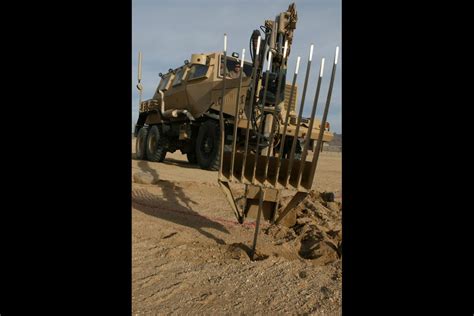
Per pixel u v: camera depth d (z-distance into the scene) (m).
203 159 11.55
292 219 4.33
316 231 4.11
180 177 9.38
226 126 10.27
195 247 3.48
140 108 15.79
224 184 3.48
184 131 12.28
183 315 2.17
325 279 2.78
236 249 3.33
